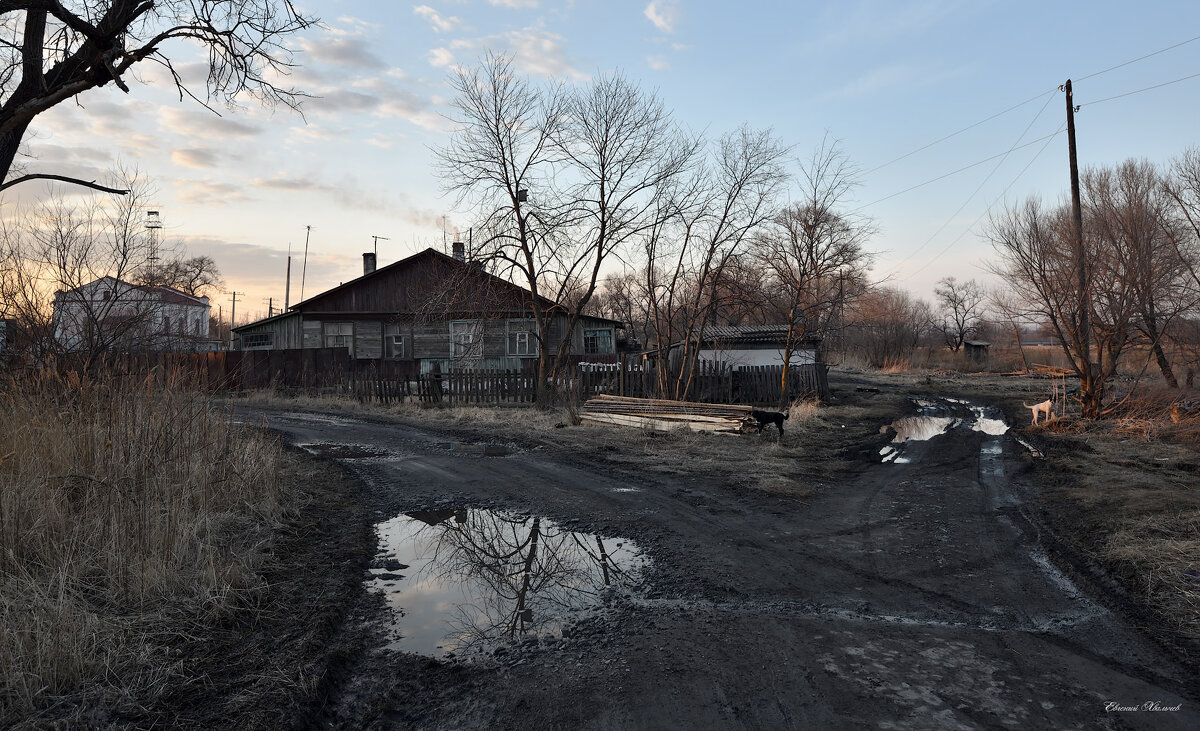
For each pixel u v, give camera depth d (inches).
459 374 778.8
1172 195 781.9
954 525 270.1
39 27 234.8
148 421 258.1
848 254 796.6
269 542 225.8
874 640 161.5
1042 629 167.2
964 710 127.7
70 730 116.3
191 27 218.7
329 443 492.4
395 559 231.3
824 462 424.5
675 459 419.5
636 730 122.3
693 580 206.2
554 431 545.3
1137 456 409.7
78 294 394.9
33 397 271.7
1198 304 614.5
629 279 1123.3
